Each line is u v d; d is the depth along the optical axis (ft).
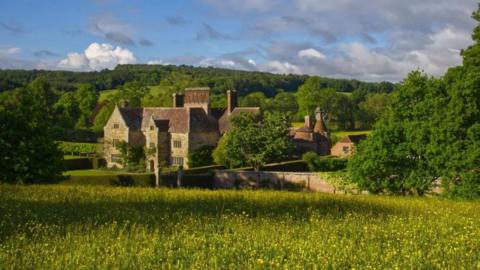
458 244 58.08
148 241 57.11
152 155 282.77
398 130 150.00
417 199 124.47
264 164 242.99
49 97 443.32
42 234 60.90
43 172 160.56
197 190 134.72
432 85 152.46
